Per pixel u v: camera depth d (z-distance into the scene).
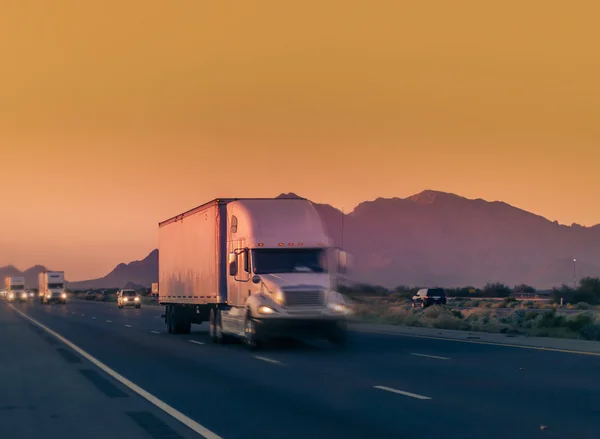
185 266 34.50
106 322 50.66
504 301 90.50
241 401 15.17
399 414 13.55
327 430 12.15
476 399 15.20
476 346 27.78
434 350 26.36
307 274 27.25
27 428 12.58
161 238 40.09
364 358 23.80
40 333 38.28
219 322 30.45
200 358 24.34
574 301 85.69
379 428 12.28
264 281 26.84
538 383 17.50
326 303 26.86
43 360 24.02
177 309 37.62
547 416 13.25
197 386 17.50
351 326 42.12
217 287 29.59
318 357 24.30
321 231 28.17
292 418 13.22
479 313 57.75
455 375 19.11
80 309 81.31
